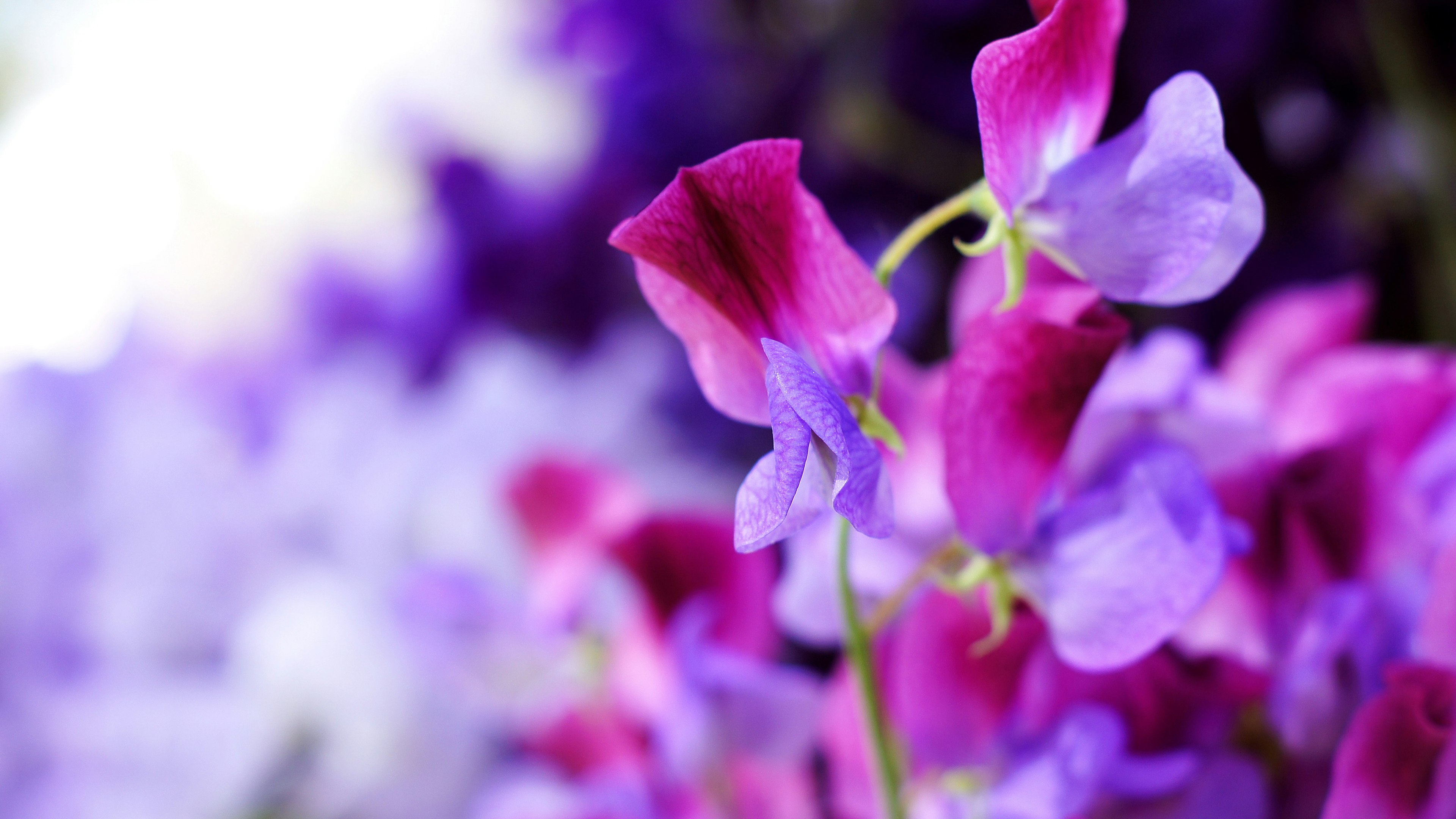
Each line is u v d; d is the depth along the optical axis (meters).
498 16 0.57
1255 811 0.28
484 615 0.33
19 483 0.46
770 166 0.24
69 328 0.63
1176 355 0.29
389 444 0.46
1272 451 0.29
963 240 0.49
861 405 0.25
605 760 0.33
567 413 0.46
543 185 0.54
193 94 0.60
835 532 0.28
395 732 0.41
